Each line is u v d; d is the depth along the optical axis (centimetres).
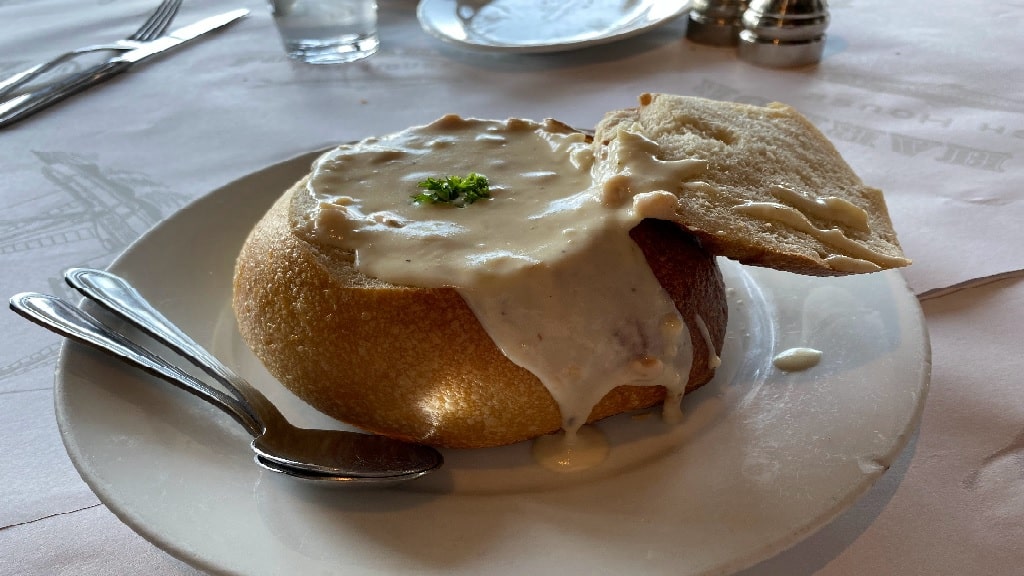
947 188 38
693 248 28
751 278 33
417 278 26
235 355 30
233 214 35
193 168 42
